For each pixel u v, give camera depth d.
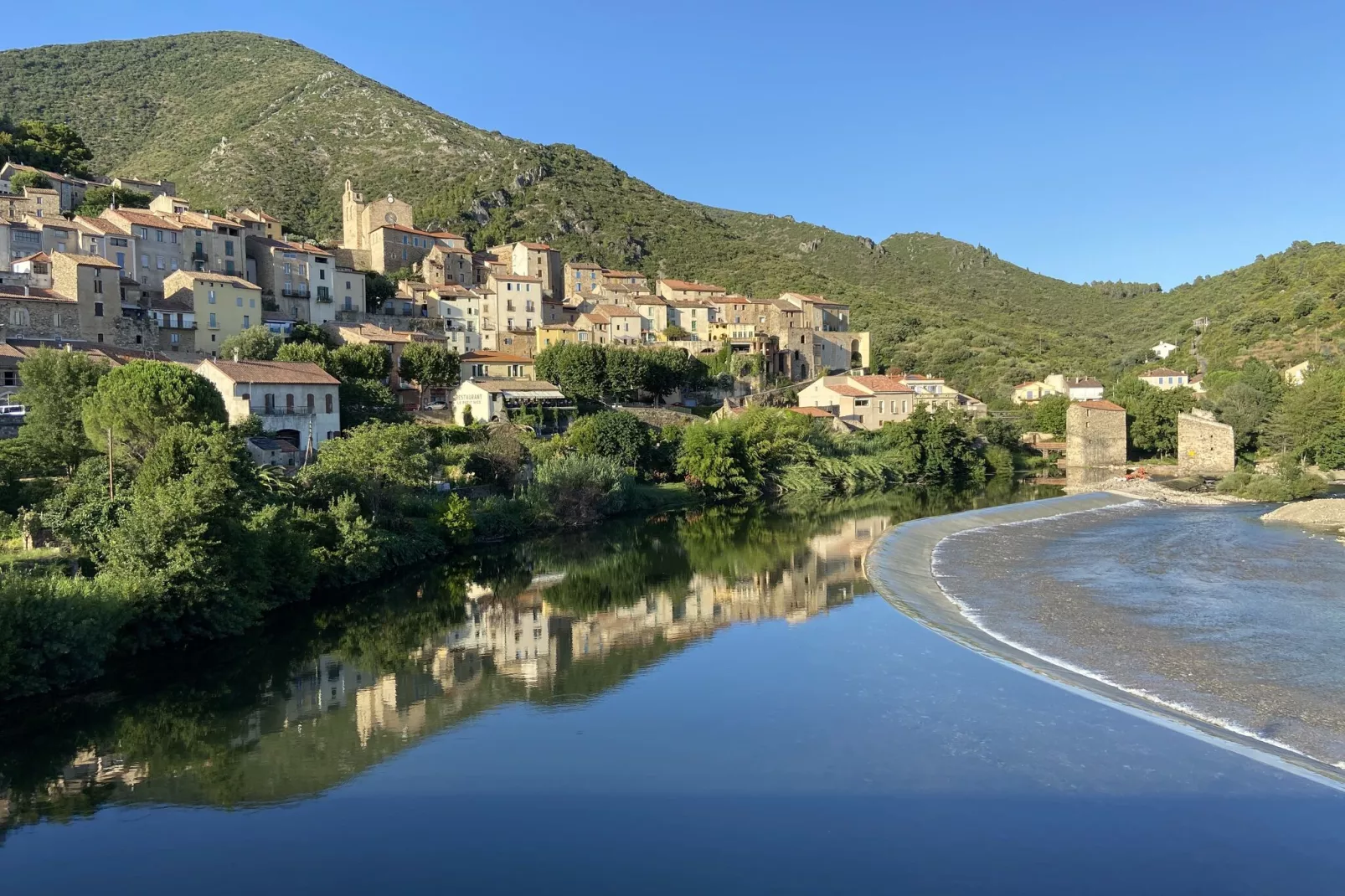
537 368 132.88
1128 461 146.25
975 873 24.00
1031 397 188.88
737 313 182.50
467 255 177.88
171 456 52.59
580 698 38.88
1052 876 23.77
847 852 25.31
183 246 121.38
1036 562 64.12
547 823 27.50
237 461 57.41
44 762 32.84
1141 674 38.69
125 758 33.09
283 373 89.94
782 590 59.94
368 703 39.00
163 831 27.50
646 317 170.00
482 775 30.97
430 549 71.62
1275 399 133.50
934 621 48.78
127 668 43.16
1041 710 34.91
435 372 120.31
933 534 77.44
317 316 134.62
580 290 196.62
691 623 51.91
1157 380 177.12
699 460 108.94
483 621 53.78
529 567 70.19
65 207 146.88
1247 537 73.44
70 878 24.77
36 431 66.25
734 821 27.33
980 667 40.59
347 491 67.12
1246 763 29.78
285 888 24.05
